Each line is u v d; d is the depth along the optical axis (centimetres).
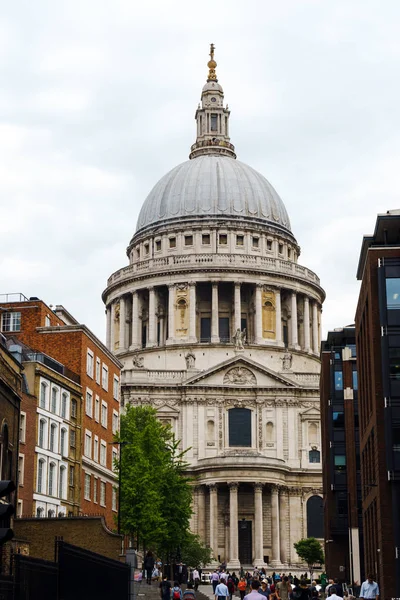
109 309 19062
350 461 9594
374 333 6956
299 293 18300
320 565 14438
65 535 7231
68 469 9056
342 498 9938
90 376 9956
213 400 15600
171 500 11369
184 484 11656
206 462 14688
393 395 6750
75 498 9169
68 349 9656
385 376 6788
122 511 10225
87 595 3647
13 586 2777
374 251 7088
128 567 4966
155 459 11088
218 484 14550
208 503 14725
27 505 7919
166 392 15662
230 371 15800
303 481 15175
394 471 6619
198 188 18912
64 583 3250
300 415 15700
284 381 15700
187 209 18738
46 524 7262
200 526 14588
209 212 18588
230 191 18862
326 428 10706
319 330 19100
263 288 17838
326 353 10831
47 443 8475
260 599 3566
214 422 15525
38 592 3025
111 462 10681
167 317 17962
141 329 18150
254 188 19150
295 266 18412
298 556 14750
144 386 15550
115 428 11006
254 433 15538
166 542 11344
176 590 6331
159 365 17000
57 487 8706
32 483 8056
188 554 12950
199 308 17925
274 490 14662
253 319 17788
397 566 6506
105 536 7225
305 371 17675
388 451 6662
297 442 15538
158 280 17888
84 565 3600
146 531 10244
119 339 18400
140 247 19125
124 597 4775
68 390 9112
